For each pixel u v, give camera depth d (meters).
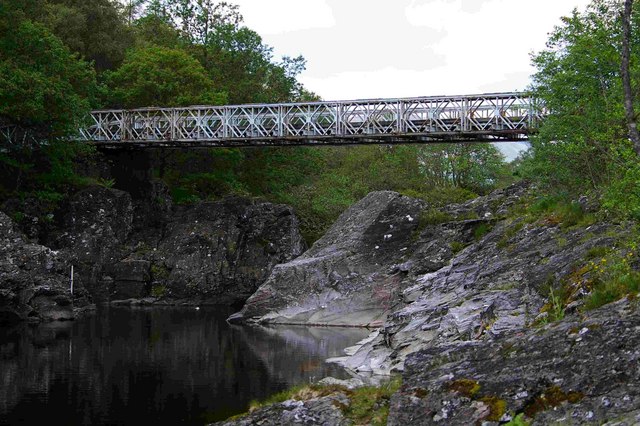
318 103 43.44
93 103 48.66
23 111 37.62
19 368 20.20
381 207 35.88
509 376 9.39
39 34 41.31
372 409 10.73
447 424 8.99
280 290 33.47
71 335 27.16
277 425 10.50
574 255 16.47
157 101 51.06
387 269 33.53
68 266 35.12
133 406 15.84
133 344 25.16
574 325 10.15
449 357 11.20
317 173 64.62
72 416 14.93
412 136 41.59
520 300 16.16
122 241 44.06
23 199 40.09
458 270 24.97
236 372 19.77
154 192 47.81
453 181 62.25
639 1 20.56
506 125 39.09
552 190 27.41
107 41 55.06
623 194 15.02
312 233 53.06
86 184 44.25
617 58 19.31
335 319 32.34
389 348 20.45
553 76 24.05
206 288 43.34
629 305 10.43
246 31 60.44
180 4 61.38
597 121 20.73
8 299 30.73
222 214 46.47
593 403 8.36
